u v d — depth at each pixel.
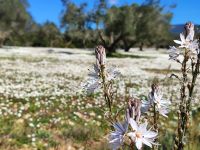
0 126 11.27
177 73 29.78
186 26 3.69
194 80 3.71
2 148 9.35
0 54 50.44
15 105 14.77
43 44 97.44
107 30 63.09
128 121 2.69
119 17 61.69
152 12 63.09
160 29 64.62
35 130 10.91
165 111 3.52
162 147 6.50
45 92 17.88
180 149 3.57
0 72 26.42
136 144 2.62
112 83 3.51
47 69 30.23
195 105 14.77
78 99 16.20
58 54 55.09
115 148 2.70
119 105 14.10
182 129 3.61
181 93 3.72
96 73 3.49
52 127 11.71
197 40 3.66
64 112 13.71
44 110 13.87
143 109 3.50
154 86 3.55
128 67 35.06
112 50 62.28
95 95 17.11
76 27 69.00
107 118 3.41
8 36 86.44
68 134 10.66
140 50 91.50
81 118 13.02
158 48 105.75
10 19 83.31
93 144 10.05
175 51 3.71
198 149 6.32
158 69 33.78
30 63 36.09
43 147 9.76
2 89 18.16
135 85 21.36
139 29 63.28
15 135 10.27
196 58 3.70
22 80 22.33
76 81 22.80
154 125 3.48
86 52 65.19
